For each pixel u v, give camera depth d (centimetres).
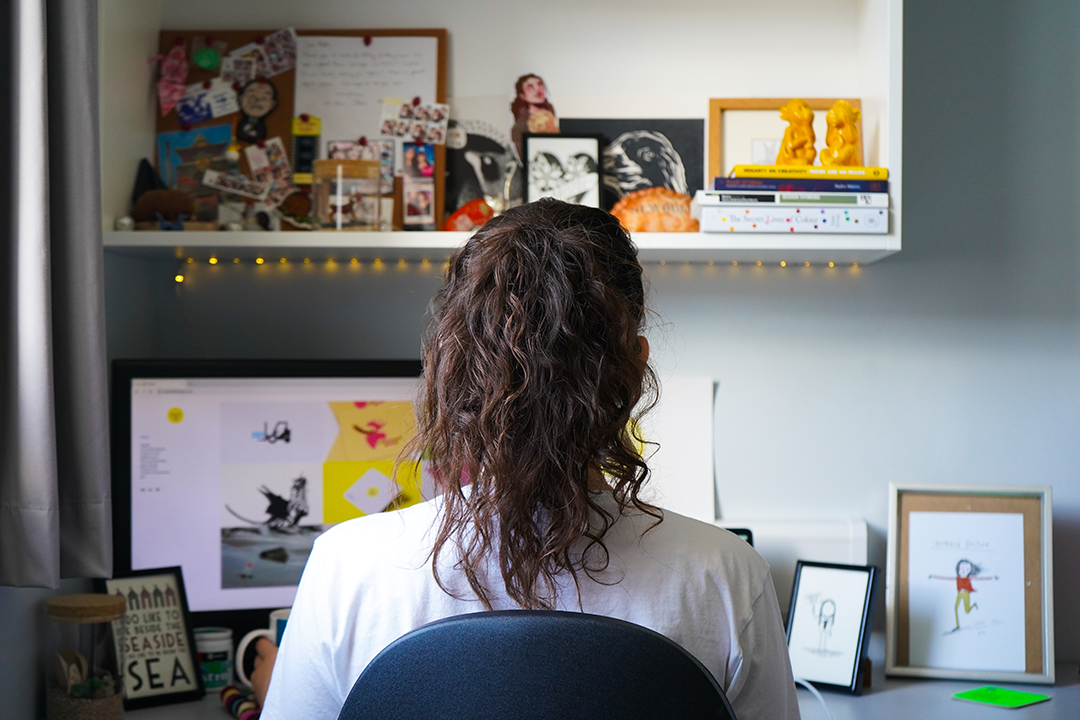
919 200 170
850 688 146
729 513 171
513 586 66
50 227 119
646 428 170
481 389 69
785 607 165
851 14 169
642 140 169
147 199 157
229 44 171
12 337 112
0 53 114
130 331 166
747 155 167
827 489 172
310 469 160
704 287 172
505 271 70
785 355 171
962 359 170
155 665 142
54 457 113
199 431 157
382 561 70
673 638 67
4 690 127
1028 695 146
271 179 169
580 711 60
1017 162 169
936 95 169
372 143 169
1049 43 168
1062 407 169
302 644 71
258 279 174
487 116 171
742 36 170
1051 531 156
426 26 172
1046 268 169
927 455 171
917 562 157
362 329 173
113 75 156
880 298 171
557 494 67
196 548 156
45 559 112
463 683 60
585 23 171
